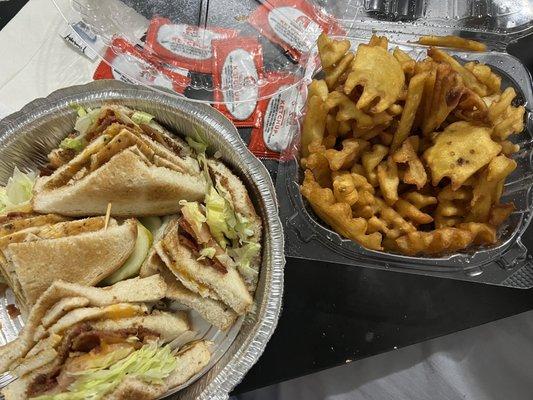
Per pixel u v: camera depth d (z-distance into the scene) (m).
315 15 0.39
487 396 0.43
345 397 0.43
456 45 0.38
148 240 0.34
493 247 0.35
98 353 0.29
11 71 0.40
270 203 0.32
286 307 0.37
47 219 0.33
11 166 0.35
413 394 0.43
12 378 0.32
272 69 0.38
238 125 0.39
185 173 0.33
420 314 0.36
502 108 0.33
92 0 0.38
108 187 0.31
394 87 0.32
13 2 0.41
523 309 0.36
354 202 0.33
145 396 0.30
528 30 0.40
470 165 0.32
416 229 0.34
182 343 0.33
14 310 0.34
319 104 0.33
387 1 0.40
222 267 0.32
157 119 0.35
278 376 0.35
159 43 0.38
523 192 0.35
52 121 0.34
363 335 0.36
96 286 0.32
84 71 0.40
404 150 0.34
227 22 0.38
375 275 0.37
